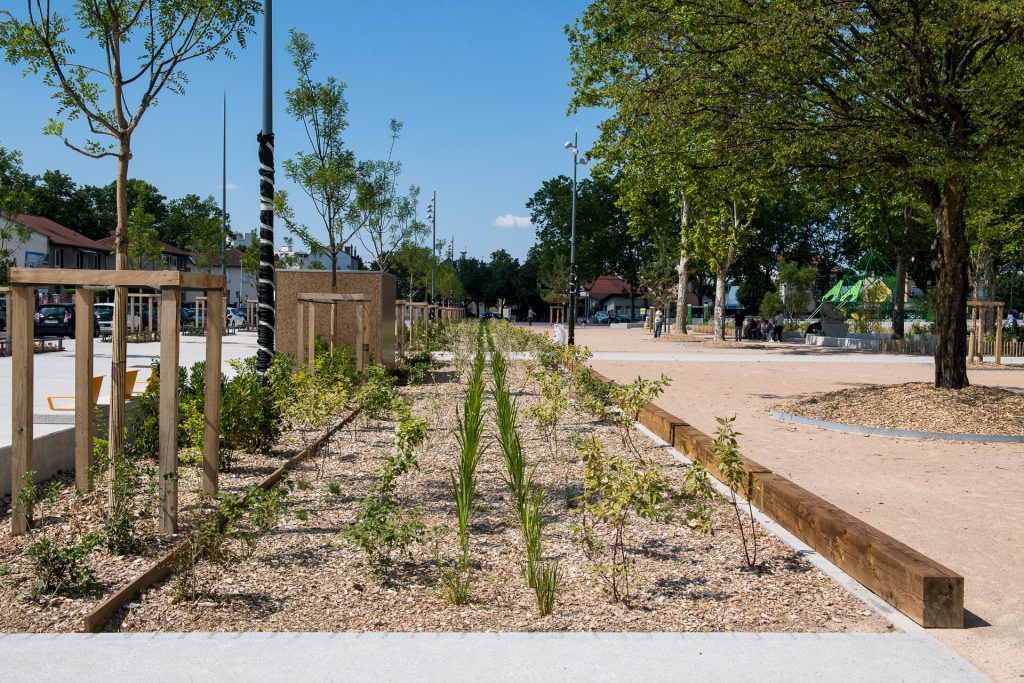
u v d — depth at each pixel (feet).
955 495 25.48
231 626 14.39
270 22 38.01
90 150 28.99
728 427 19.11
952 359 42.78
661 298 198.70
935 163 38.09
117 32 27.66
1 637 13.65
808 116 42.65
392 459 22.66
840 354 105.09
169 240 273.95
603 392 40.91
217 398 22.66
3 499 22.81
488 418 39.86
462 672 12.40
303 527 20.45
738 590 16.37
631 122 46.57
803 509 19.53
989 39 39.83
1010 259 118.52
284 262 135.54
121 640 13.51
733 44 43.45
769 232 219.61
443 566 17.75
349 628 14.35
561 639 13.67
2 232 84.28
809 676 12.37
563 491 24.99
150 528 19.94
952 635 14.34
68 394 43.60
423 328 102.37
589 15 47.44
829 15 37.88
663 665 12.69
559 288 248.93
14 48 27.81
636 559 18.39
